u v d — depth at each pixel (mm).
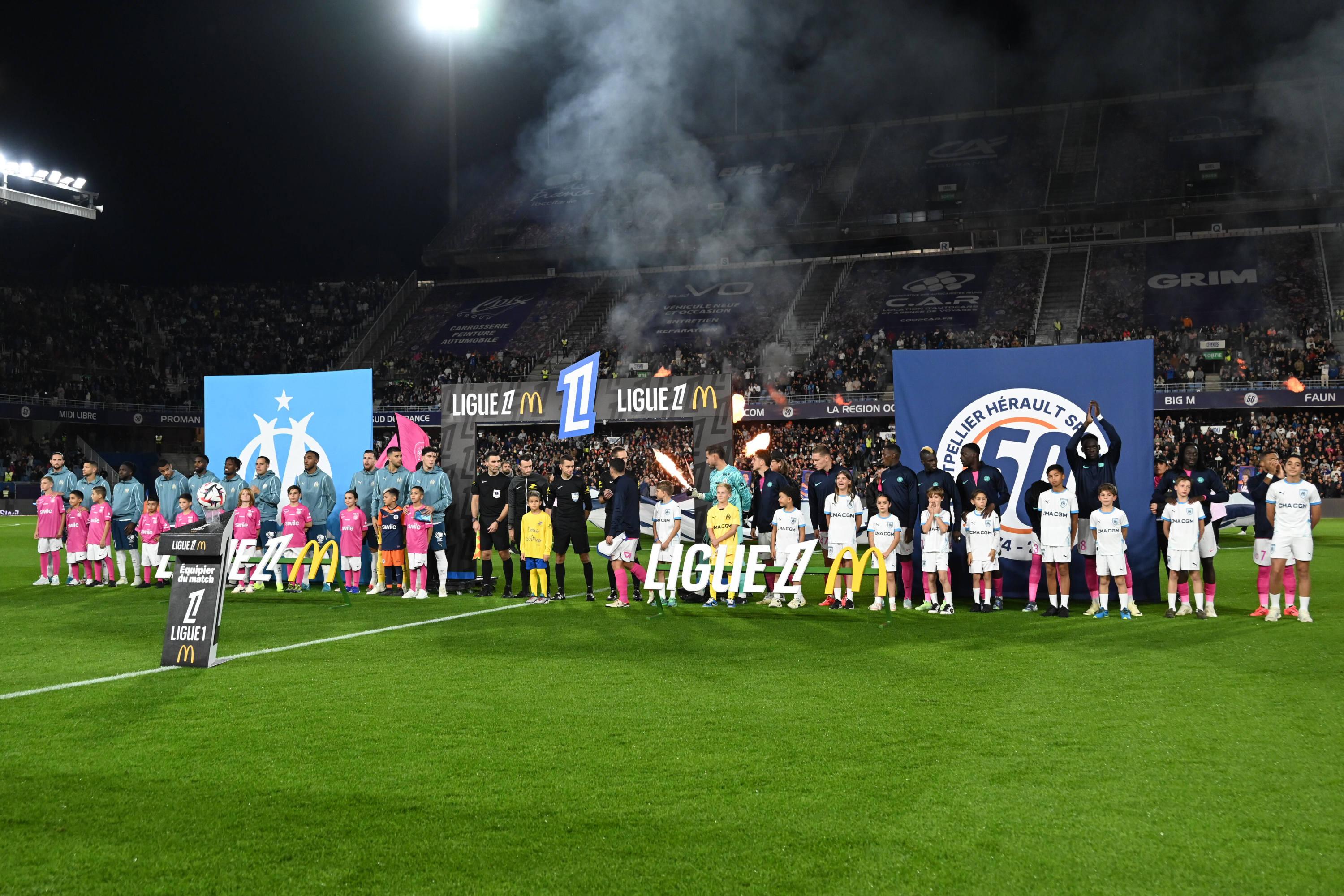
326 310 50188
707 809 4211
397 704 6082
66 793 4422
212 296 49156
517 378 43312
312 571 12914
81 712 5883
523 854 3742
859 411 36875
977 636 8805
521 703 6086
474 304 51000
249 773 4699
